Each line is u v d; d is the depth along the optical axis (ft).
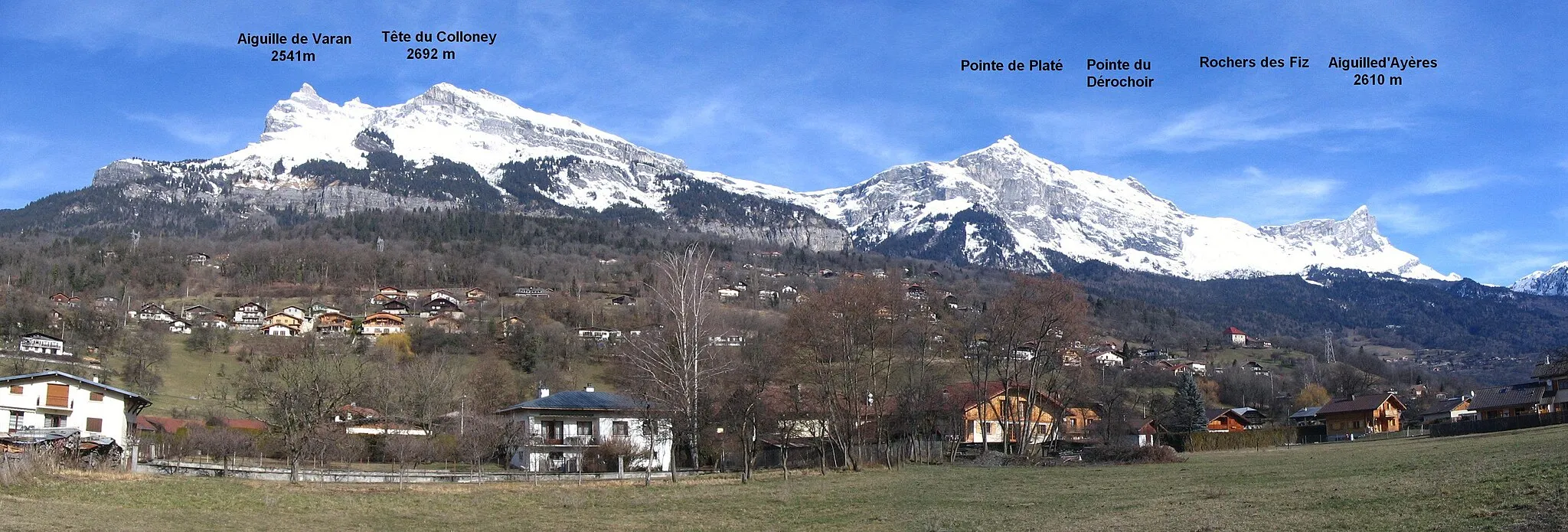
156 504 150.00
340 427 288.51
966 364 308.81
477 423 294.87
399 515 156.15
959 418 315.37
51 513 131.03
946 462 272.92
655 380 245.04
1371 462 188.14
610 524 149.28
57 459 179.73
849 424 256.93
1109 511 137.28
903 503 164.96
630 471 258.78
